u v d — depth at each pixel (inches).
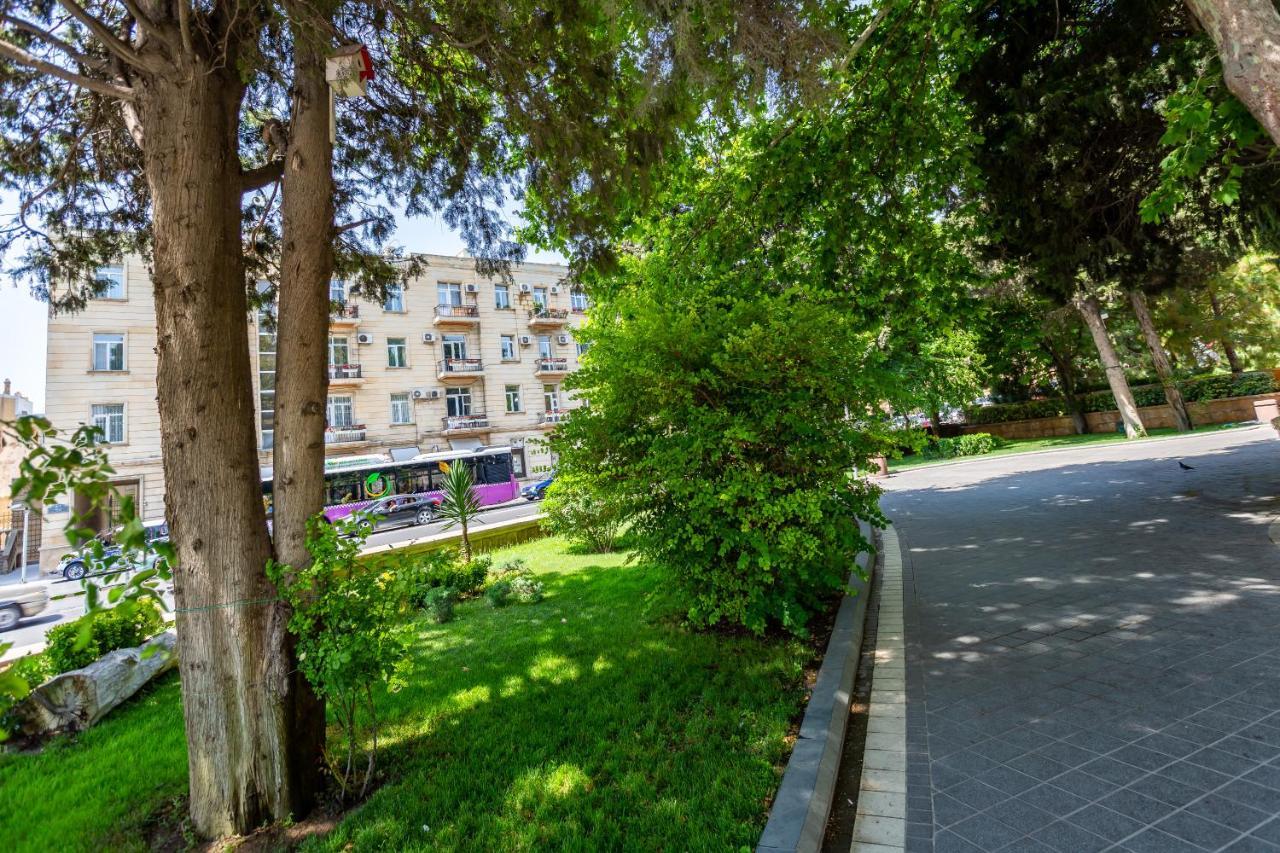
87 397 847.1
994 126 288.5
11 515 882.8
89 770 151.6
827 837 104.2
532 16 171.0
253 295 264.5
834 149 289.3
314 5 141.6
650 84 165.2
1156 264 324.5
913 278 318.7
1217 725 120.3
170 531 122.3
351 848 109.5
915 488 649.6
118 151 211.6
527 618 258.4
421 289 1180.5
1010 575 256.4
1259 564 221.3
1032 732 128.6
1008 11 263.0
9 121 194.5
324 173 141.7
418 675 198.5
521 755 136.9
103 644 218.8
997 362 1090.1
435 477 896.3
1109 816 99.0
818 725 133.2
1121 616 189.2
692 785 117.3
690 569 197.5
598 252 232.2
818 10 150.9
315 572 116.7
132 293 895.1
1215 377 946.1
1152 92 246.5
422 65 213.0
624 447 205.6
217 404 123.6
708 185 335.0
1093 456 728.3
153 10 126.9
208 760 118.2
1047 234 310.8
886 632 206.4
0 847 119.7
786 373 191.2
